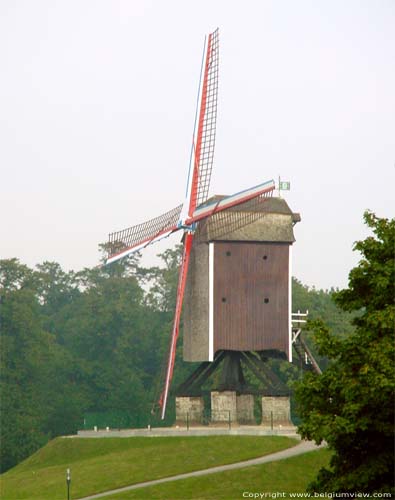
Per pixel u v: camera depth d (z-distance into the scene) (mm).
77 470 135000
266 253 152125
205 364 157250
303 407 93438
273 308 151500
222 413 154000
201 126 156375
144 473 129000
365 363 88562
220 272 151000
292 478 122875
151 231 157750
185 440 145625
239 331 150625
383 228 95438
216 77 157875
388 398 85875
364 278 94375
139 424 163625
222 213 151750
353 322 94562
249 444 139875
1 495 127000
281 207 154375
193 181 154500
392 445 89812
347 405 87875
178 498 116125
